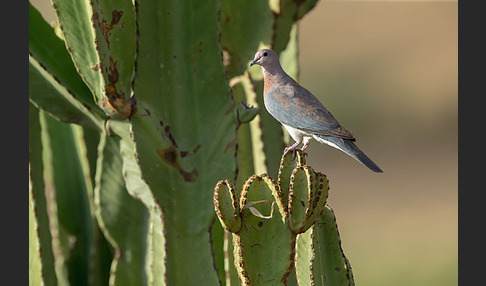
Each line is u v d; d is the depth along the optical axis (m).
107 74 9.52
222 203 8.27
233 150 10.25
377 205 23.66
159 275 10.38
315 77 31.69
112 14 9.40
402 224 22.33
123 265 11.55
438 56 32.50
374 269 19.83
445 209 23.31
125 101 9.75
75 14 9.35
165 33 9.94
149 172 10.00
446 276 19.22
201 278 10.34
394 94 30.86
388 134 28.80
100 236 12.66
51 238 11.77
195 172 10.20
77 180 12.73
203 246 10.30
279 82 11.80
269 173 11.99
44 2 29.34
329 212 9.33
